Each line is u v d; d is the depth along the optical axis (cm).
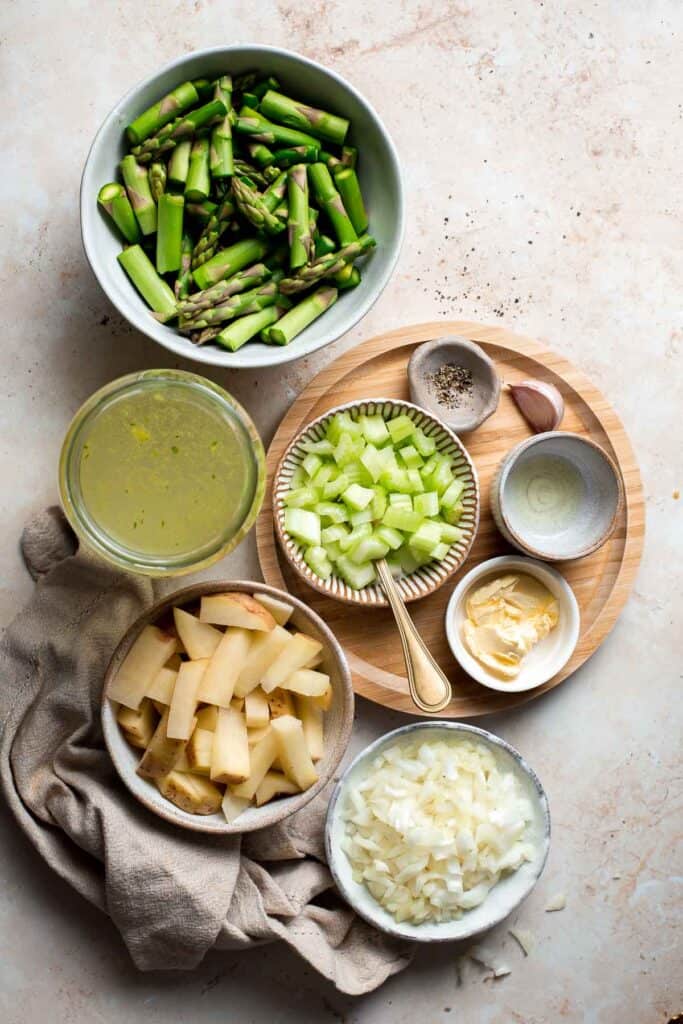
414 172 84
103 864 79
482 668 81
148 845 77
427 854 79
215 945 80
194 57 75
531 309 85
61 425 82
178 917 77
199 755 76
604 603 83
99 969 82
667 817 85
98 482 74
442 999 84
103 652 79
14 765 79
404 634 79
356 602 79
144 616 75
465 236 84
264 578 81
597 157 85
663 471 85
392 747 80
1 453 82
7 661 79
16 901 82
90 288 82
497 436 83
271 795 77
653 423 85
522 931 85
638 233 86
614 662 85
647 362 86
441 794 80
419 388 80
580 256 85
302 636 77
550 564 83
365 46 83
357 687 81
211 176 77
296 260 77
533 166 85
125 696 75
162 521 74
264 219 76
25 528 80
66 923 82
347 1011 84
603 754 85
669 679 86
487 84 84
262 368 82
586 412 83
